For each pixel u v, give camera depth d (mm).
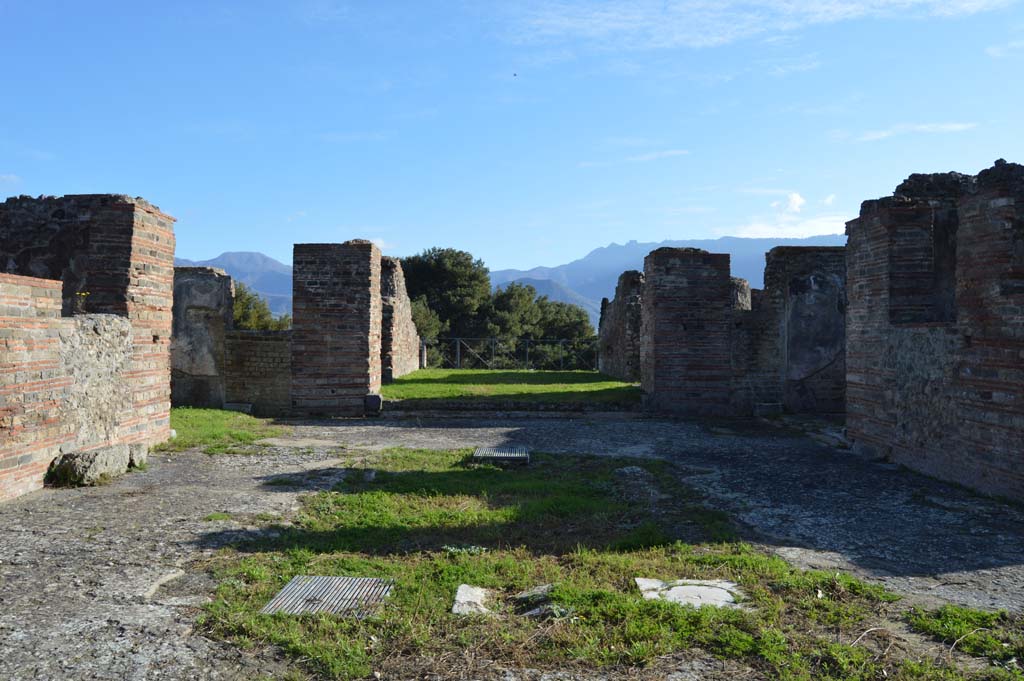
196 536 6469
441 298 49344
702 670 3980
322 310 16406
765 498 8344
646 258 18125
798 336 17094
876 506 7973
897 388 10609
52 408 8672
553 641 4309
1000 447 8383
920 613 4738
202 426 13445
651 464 10242
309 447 11695
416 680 3877
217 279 16750
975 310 8844
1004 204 8344
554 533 6801
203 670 3967
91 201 11922
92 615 4668
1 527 6730
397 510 7598
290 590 5102
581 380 22547
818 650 4188
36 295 8375
